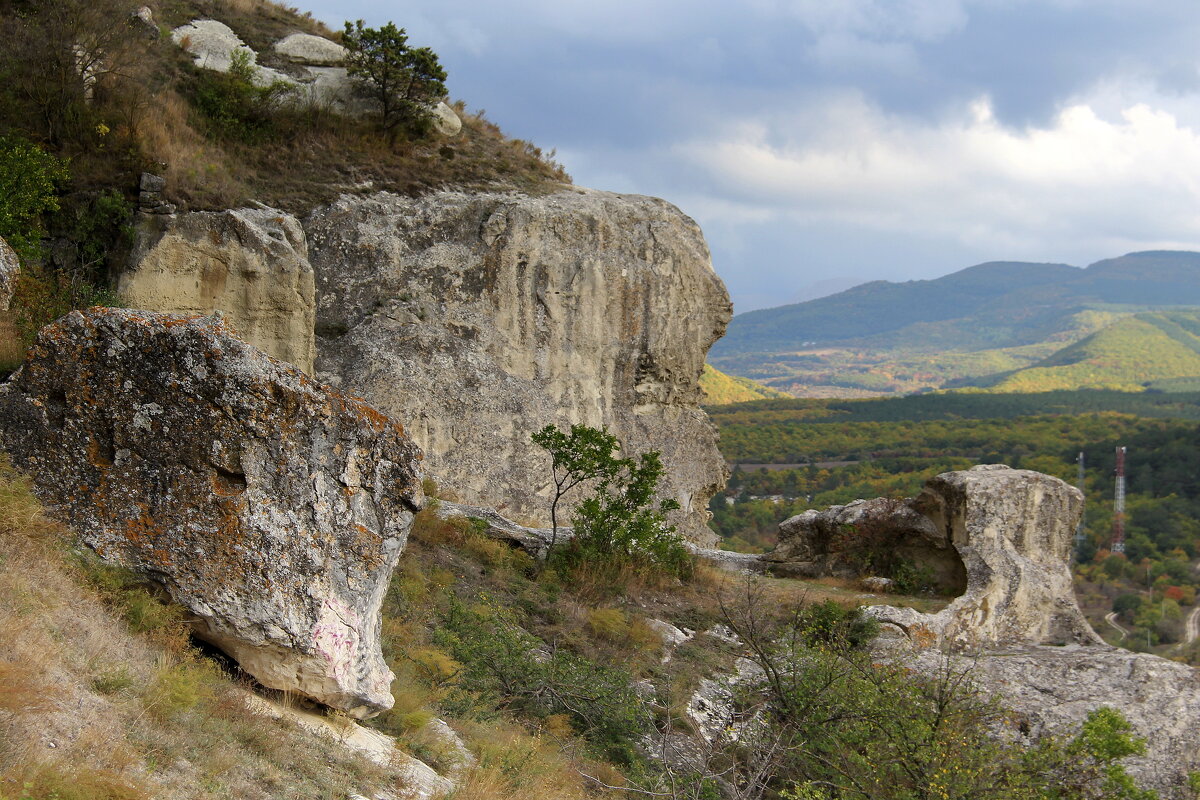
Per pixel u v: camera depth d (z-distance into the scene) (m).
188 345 7.86
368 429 8.23
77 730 5.85
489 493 21.97
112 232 18.92
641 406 25.33
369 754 7.92
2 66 19.30
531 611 15.09
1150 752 15.44
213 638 7.76
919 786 11.70
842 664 14.38
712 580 18.75
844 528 21.64
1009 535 20.47
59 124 19.28
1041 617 20.14
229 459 7.77
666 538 18.22
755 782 11.59
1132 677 16.98
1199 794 15.00
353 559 8.08
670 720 12.45
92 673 6.52
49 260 18.22
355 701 8.06
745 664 15.70
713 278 26.52
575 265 24.45
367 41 25.19
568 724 11.85
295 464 7.89
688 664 15.01
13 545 7.20
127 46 21.34
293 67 25.83
